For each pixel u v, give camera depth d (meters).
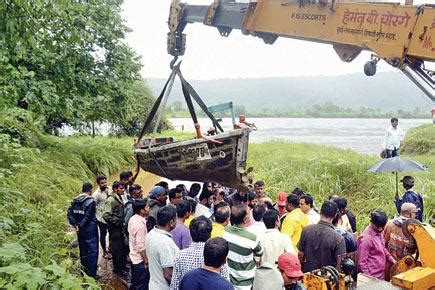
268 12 6.21
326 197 11.43
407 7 4.84
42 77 14.50
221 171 7.18
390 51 4.93
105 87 16.94
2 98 11.83
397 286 4.45
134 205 6.09
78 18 14.24
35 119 14.55
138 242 6.00
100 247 8.91
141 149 8.29
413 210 5.73
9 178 8.60
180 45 7.69
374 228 5.47
